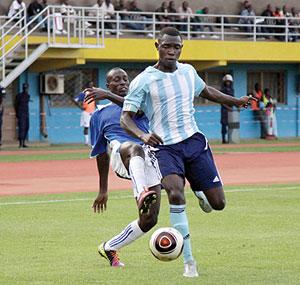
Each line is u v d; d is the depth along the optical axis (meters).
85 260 22.02
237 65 91.38
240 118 89.50
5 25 74.19
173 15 85.38
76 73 84.56
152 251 18.31
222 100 20.62
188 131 19.77
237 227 27.38
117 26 81.44
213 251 23.11
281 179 44.53
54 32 76.44
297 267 20.92
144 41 82.62
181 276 19.89
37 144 81.06
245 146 76.12
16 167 53.62
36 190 39.91
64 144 83.00
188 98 19.81
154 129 19.81
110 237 25.62
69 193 38.22
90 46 77.81
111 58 81.19
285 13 94.19
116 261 21.14
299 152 66.62
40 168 52.78
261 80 92.94
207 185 19.84
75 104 84.25
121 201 34.56
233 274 20.09
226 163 55.47
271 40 89.25
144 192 18.23
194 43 84.94
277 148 72.19
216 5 93.06
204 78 90.06
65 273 20.31
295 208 32.09
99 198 22.31
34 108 82.69
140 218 20.36
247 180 43.97
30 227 27.67
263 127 89.69
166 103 19.62
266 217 29.58
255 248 23.52
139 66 87.00
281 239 25.02
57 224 28.31
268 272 20.33
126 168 19.66
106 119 21.56
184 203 19.47
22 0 81.19
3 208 32.69
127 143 19.77
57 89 81.81
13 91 81.94
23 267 21.11
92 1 86.38
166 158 19.55
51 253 23.05
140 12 81.94
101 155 22.02
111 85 22.12
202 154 19.81
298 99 94.38
